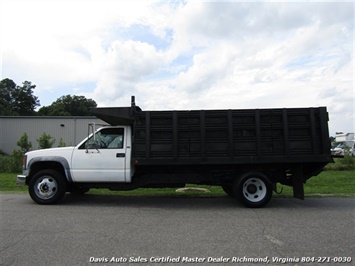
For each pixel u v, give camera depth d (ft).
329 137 26.17
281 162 26.02
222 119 26.35
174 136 26.22
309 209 25.73
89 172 27.20
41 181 27.40
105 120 28.07
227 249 15.42
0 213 23.62
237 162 25.99
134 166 27.68
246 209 25.85
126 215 23.27
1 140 133.49
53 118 134.10
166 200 30.27
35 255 14.48
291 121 26.32
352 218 22.30
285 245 16.03
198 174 27.89
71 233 18.13
